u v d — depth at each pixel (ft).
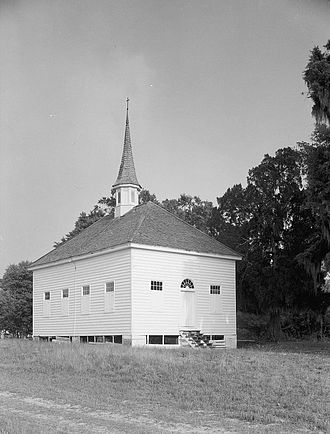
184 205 219.61
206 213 212.64
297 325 169.37
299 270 131.64
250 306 140.26
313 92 107.76
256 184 138.31
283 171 136.77
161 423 41.34
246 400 48.80
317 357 73.61
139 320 99.30
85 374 64.75
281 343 128.36
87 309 111.14
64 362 71.56
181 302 105.81
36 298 131.03
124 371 63.93
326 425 39.78
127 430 37.99
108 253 106.73
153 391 54.65
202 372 60.90
